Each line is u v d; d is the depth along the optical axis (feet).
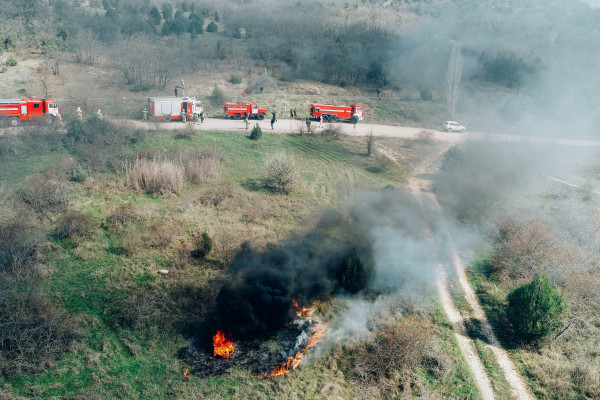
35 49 199.41
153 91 183.52
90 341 48.37
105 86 183.83
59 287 57.47
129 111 140.97
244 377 43.86
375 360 46.68
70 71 190.49
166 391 42.01
